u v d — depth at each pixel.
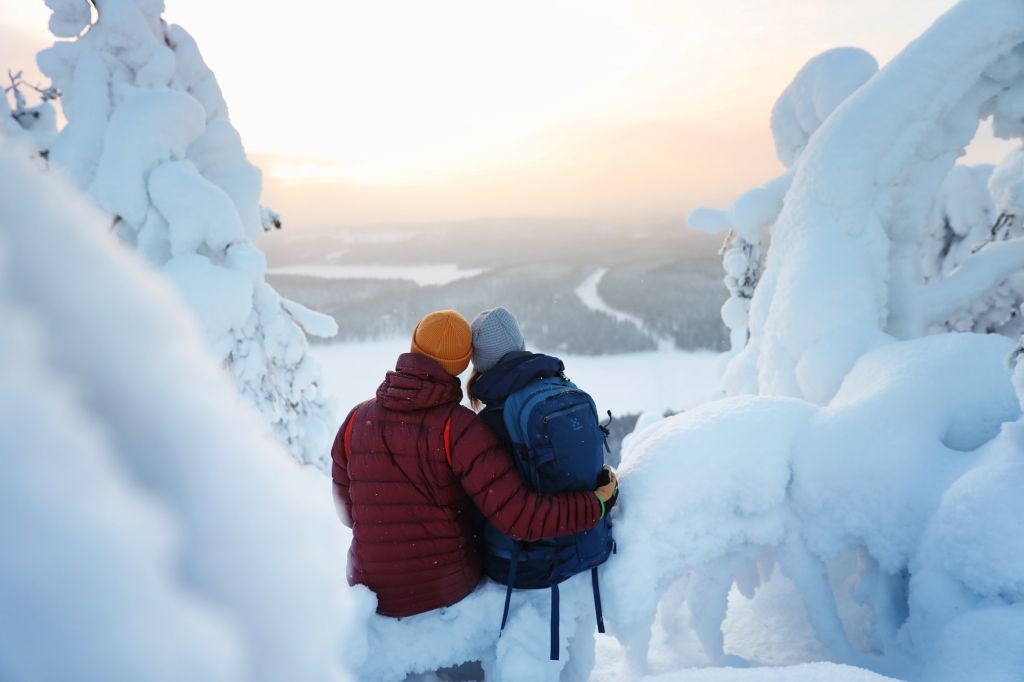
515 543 2.11
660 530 2.38
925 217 4.03
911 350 2.88
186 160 6.65
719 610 2.54
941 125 3.85
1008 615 1.90
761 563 2.67
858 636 2.69
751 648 2.78
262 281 7.09
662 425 2.74
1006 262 4.44
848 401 2.83
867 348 3.56
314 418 7.49
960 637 1.96
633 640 2.30
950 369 2.64
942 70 3.67
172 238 6.37
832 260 3.78
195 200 6.36
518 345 2.19
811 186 4.00
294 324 7.37
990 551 2.01
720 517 2.48
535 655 2.04
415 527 2.01
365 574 2.07
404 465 1.97
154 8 6.84
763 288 4.64
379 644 2.03
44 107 7.69
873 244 3.85
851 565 2.85
